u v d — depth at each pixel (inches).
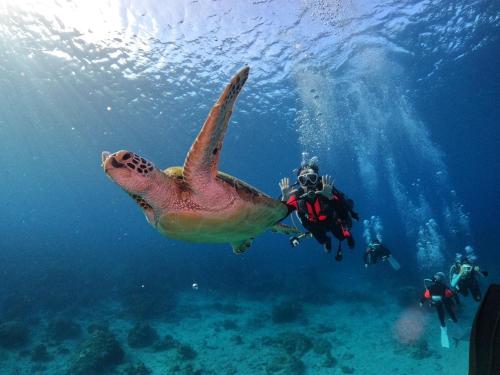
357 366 387.2
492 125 1439.5
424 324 498.3
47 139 1455.5
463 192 4534.9
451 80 956.6
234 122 1218.6
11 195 3848.4
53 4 598.2
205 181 121.0
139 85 921.5
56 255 1309.1
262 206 141.9
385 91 997.8
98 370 390.6
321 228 182.1
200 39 697.6
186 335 512.7
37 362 430.6
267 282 813.2
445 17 673.6
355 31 679.1
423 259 1069.1
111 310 647.1
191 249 1445.6
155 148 1600.6
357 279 911.0
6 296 748.0
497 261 954.7
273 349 438.3
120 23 645.9
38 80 887.1
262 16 617.6
